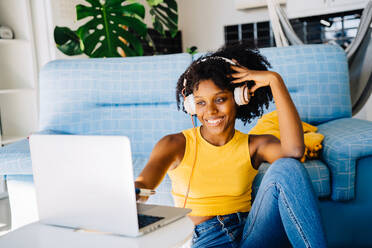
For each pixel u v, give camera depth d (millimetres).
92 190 750
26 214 1784
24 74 3322
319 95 1976
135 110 2127
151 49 4914
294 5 4227
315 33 4562
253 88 1054
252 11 4996
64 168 775
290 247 985
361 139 1448
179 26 5449
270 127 1706
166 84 2066
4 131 3381
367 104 3521
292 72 1982
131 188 709
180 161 1101
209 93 1021
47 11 3314
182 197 1097
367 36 2486
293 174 887
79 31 2633
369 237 1500
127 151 697
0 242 742
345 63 2010
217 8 5223
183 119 2037
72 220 796
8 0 3275
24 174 1764
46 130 2072
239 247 999
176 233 741
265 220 932
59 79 2139
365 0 3934
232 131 1105
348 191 1480
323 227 860
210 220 1065
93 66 2148
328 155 1524
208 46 5348
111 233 759
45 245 722
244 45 1144
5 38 3111
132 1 2896
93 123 2131
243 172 1085
